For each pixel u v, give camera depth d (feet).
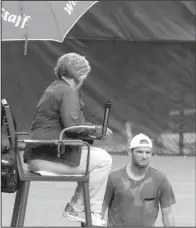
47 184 124.88
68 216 70.85
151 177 71.72
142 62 155.43
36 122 68.03
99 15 148.56
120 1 148.56
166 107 156.66
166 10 149.18
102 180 68.90
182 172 134.10
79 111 67.05
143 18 148.97
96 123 154.10
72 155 67.10
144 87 155.84
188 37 149.38
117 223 71.61
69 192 116.47
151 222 71.97
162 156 157.28
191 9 148.97
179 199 110.52
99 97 154.40
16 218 68.33
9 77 152.66
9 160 66.08
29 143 65.36
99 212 69.15
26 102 153.17
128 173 71.61
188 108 156.97
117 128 155.43
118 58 154.71
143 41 153.99
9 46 151.94
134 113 155.74
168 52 155.43
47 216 96.37
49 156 67.26
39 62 152.76
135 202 71.36
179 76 156.15
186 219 96.17
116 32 148.77
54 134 67.26
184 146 157.89
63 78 68.59
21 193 66.95
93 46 153.69
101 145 155.94
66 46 152.46
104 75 154.61
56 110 67.21
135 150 70.79
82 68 68.49
